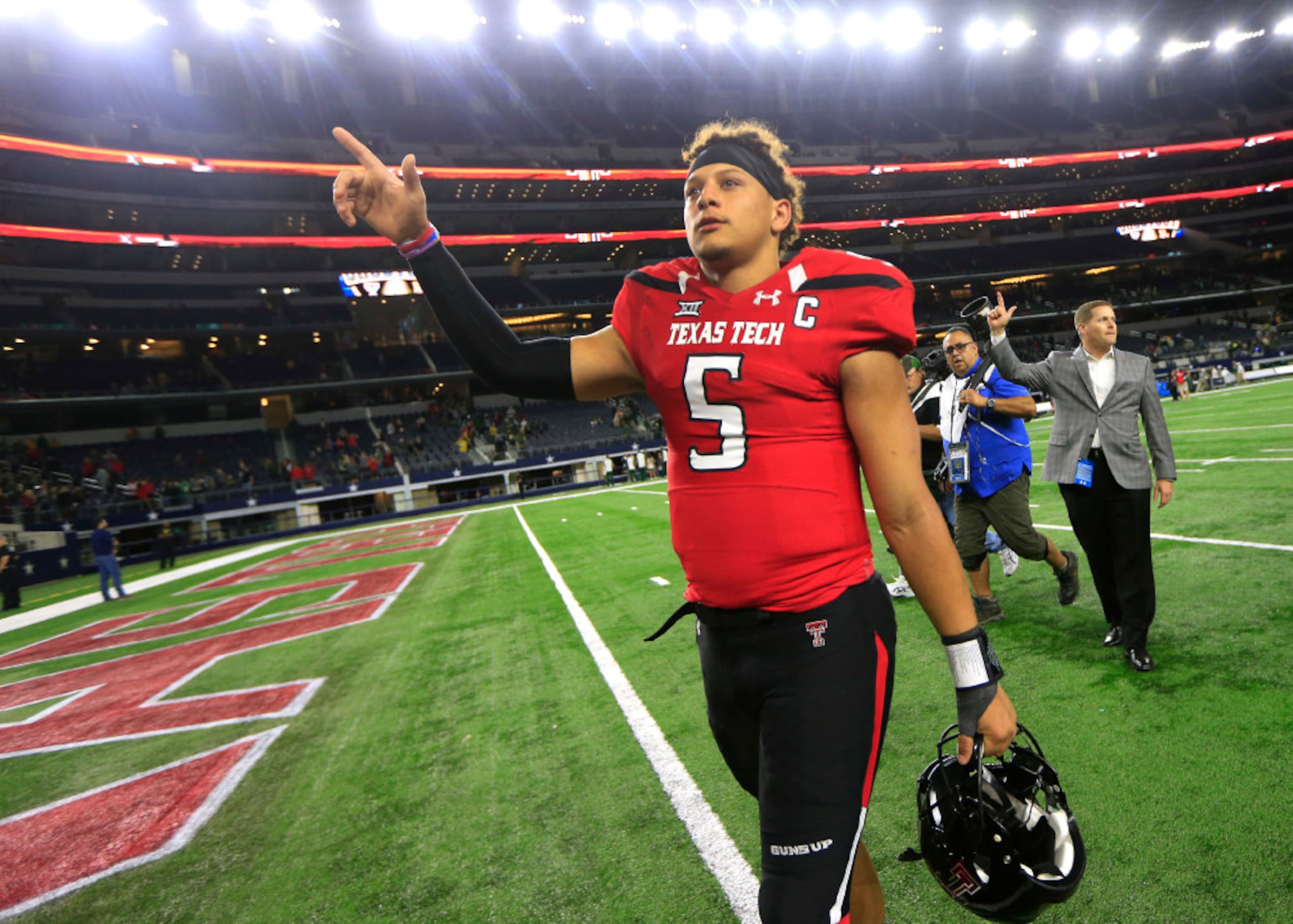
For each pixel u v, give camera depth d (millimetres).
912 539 1104
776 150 1313
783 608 1148
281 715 4789
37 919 2660
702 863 2344
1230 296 48906
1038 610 4496
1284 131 52812
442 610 7773
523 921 2207
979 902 1301
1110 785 2393
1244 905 1771
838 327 1099
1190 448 11461
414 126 47062
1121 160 53344
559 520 17266
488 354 1399
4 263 34375
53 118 36031
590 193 48125
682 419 1208
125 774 4133
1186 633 3633
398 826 2965
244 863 2850
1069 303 49281
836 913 1043
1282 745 2438
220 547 27906
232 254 39000
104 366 34125
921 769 2729
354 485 31219
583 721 3822
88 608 13469
